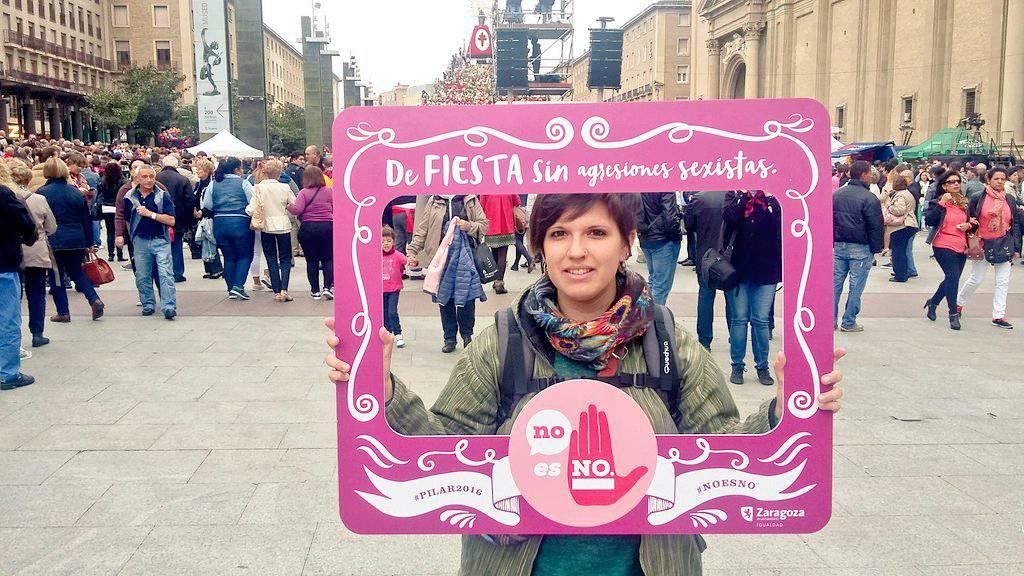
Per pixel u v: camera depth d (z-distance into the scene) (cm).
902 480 450
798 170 181
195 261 1447
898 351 768
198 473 455
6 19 5356
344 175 182
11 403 584
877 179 1591
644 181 182
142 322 881
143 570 350
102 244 1641
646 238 757
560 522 189
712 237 654
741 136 181
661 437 187
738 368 649
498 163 182
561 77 4759
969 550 370
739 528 189
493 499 190
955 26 3322
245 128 2283
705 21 5531
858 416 565
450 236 713
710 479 188
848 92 3975
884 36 3728
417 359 702
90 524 392
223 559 359
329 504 415
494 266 723
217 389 622
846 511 410
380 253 184
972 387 643
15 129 5562
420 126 181
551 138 182
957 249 866
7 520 396
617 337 186
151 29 6894
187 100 6844
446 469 189
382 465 190
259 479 446
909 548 372
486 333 200
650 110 181
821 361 185
